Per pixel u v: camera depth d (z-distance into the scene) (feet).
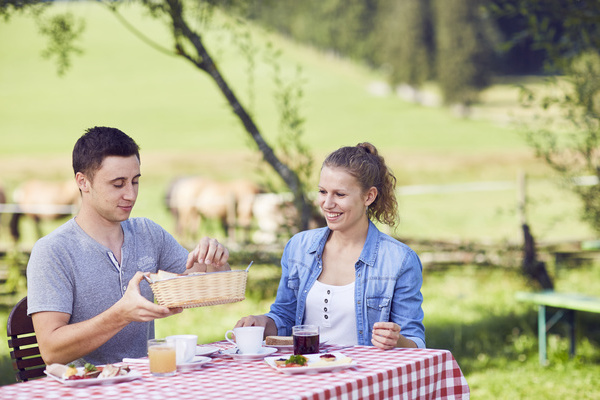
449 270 30.99
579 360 19.67
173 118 134.72
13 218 43.50
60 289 9.05
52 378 7.58
